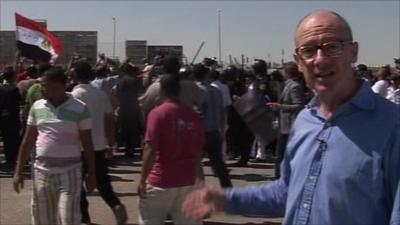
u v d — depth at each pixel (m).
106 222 7.67
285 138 9.12
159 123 4.96
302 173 2.38
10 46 26.16
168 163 4.98
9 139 11.80
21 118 11.88
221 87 10.89
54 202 5.28
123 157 13.34
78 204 5.27
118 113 12.91
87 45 24.92
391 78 11.48
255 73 11.42
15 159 11.91
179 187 5.01
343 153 2.28
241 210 2.67
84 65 7.00
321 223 2.30
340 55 2.30
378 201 2.24
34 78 11.98
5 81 11.88
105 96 7.11
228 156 12.95
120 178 10.75
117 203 7.23
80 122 5.25
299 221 2.36
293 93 8.93
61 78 5.16
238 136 12.06
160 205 5.06
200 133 5.15
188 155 5.06
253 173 11.41
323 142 2.34
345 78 2.33
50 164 5.20
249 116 6.60
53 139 5.17
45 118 5.21
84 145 5.32
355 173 2.24
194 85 7.11
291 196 2.43
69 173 5.21
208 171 11.21
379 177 2.23
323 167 2.31
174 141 4.98
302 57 2.36
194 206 2.70
